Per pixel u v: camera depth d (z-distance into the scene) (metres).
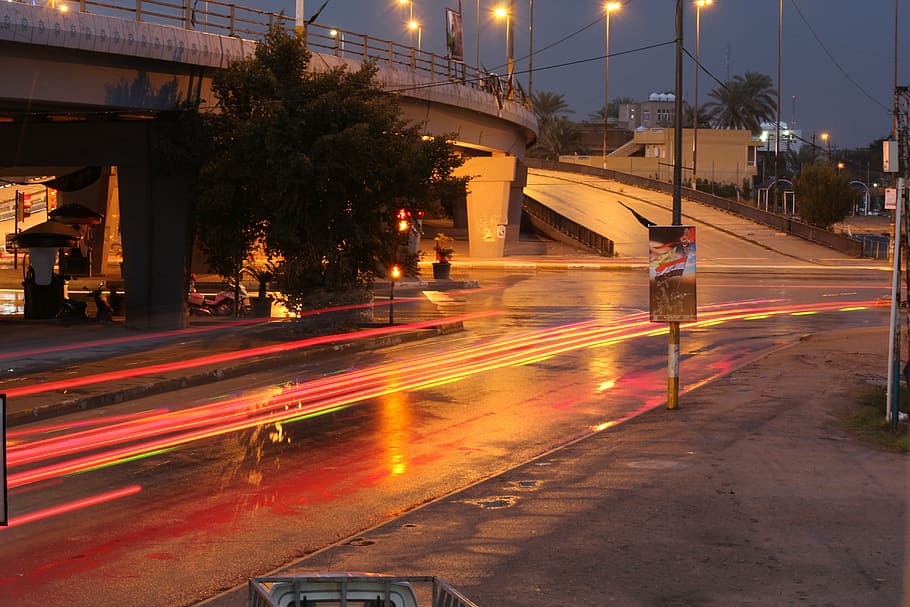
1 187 78.94
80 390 17.48
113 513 10.09
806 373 18.97
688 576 7.68
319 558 8.34
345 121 27.61
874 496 10.04
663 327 29.61
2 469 5.95
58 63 24.80
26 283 32.38
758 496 10.13
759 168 149.00
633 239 73.69
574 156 142.75
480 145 54.22
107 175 55.19
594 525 9.22
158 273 28.98
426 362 22.56
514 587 7.48
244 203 28.44
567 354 23.69
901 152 13.97
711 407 15.76
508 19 69.69
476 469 12.17
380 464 12.45
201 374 19.69
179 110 27.75
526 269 58.94
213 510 10.20
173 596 7.57
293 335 27.02
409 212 29.12
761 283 47.72
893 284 13.38
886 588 7.31
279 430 14.70
